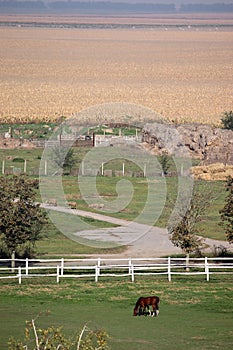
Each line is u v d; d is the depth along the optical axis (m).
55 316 49.28
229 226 65.12
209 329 47.16
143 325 47.72
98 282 57.59
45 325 47.09
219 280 58.78
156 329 46.88
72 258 63.34
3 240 62.50
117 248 65.88
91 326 47.12
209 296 54.41
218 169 96.00
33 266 61.59
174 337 45.25
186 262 59.78
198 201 65.50
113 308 51.41
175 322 48.47
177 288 56.25
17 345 35.22
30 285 56.50
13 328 46.41
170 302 52.84
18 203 62.62
